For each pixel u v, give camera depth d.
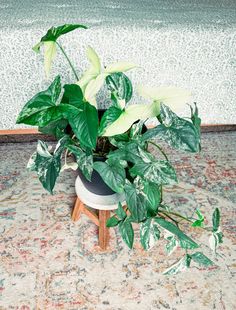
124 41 1.08
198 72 1.16
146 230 0.83
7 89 1.12
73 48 1.07
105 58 1.10
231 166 1.47
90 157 0.83
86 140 0.70
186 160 1.48
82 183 1.09
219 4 1.37
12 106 1.16
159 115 0.78
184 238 0.81
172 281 1.07
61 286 1.04
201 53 1.12
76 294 1.03
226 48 1.13
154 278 1.07
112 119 0.75
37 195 1.31
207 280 1.07
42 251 1.13
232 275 1.09
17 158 1.45
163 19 1.16
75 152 0.83
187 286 1.06
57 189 1.33
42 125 0.71
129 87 0.78
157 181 0.78
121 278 1.07
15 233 1.17
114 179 0.83
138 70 1.12
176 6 1.31
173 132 0.72
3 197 1.29
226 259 1.13
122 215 0.88
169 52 1.11
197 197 1.33
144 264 1.11
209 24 1.12
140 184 0.84
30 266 1.09
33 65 1.08
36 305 1.00
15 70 1.08
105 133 0.76
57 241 1.16
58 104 0.74
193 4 1.35
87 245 1.15
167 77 1.16
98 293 1.03
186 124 0.73
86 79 0.78
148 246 0.84
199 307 1.01
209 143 1.58
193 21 1.15
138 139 0.83
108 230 1.10
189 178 1.40
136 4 1.32
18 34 1.03
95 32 1.06
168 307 1.01
